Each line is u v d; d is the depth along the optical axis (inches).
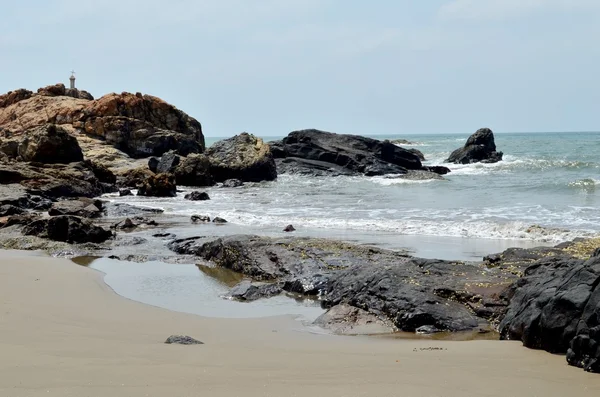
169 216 1042.7
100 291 498.3
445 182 1678.2
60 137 1557.6
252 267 580.4
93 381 245.1
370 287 448.5
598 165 2064.5
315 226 877.8
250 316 433.4
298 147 2182.6
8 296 460.8
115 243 753.6
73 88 2650.1
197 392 232.7
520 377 255.4
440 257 621.6
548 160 2440.9
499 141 5049.2
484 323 393.7
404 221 875.4
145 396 226.8
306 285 509.0
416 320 392.8
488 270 479.5
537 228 758.5
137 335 356.8
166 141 2127.2
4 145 1678.2
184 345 322.3
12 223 864.9
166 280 554.9
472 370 268.5
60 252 689.0
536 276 398.6
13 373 255.8
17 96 2546.8
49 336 337.4
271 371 267.4
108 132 2089.1
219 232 834.2
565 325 297.9
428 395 230.2
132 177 1727.4
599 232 720.3
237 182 1724.9
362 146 2167.8
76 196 1342.3
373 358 299.3
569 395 231.1
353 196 1354.6
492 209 1006.4
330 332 387.5
